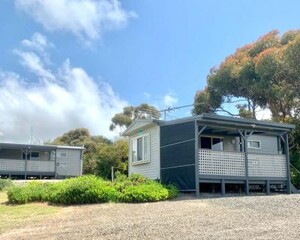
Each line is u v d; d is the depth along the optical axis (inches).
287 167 703.1
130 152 851.4
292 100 987.9
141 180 600.7
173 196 554.6
